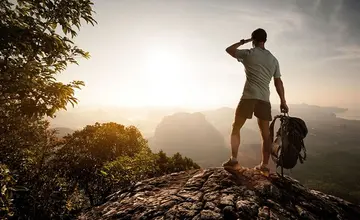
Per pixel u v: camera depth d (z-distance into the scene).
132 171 9.54
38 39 3.56
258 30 4.00
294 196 3.40
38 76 3.99
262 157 4.00
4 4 3.72
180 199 3.31
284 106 3.92
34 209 8.05
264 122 3.88
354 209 3.53
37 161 8.76
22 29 3.37
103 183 11.09
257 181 3.64
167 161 15.94
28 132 7.22
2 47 3.20
